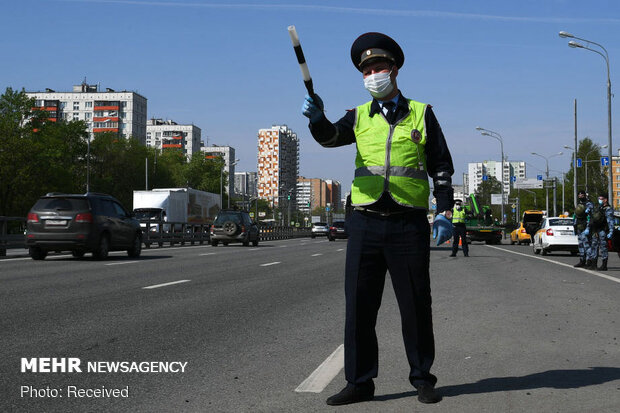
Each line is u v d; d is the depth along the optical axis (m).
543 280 13.75
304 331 7.04
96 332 6.75
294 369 5.20
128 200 97.81
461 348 6.18
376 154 4.29
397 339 6.66
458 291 11.48
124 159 97.06
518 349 6.12
